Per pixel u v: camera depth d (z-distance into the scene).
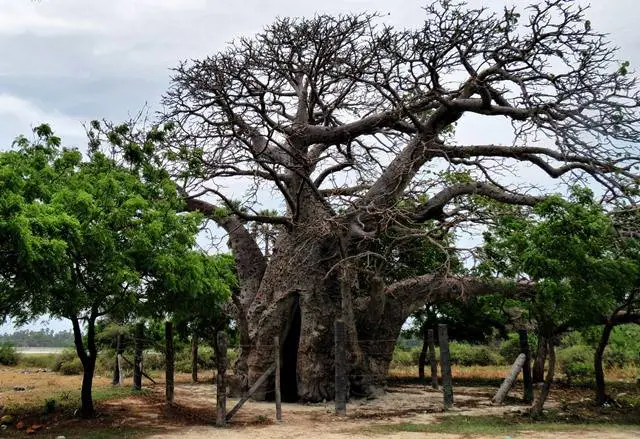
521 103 16.33
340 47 17.78
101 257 9.59
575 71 15.42
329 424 11.77
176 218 11.19
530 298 12.40
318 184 19.86
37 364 32.84
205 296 11.34
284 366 17.27
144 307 10.88
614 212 12.96
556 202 10.91
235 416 12.79
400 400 16.38
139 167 12.49
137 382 16.78
